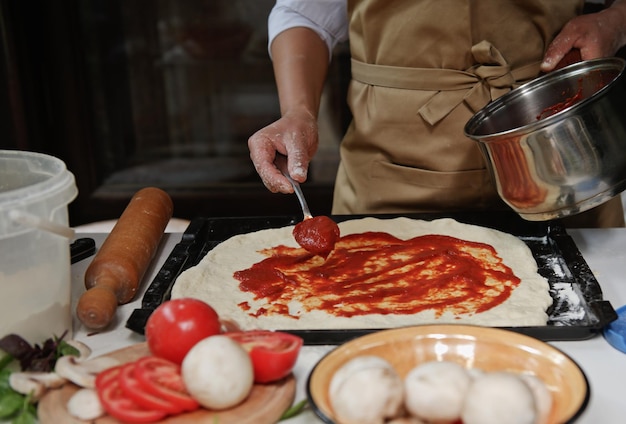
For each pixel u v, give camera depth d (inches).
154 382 34.9
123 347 43.2
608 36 57.8
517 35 60.3
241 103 110.1
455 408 30.9
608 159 46.1
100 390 35.0
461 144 62.1
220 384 34.1
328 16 68.7
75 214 111.3
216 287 49.6
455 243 55.2
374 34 62.6
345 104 106.5
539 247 54.9
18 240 39.6
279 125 60.0
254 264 53.2
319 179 109.7
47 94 106.6
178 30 106.7
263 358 36.1
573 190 46.7
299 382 38.9
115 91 108.3
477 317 44.1
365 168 66.4
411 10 60.2
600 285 49.4
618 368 39.7
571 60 57.6
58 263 42.0
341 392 31.5
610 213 67.1
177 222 80.4
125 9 105.3
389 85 62.7
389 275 50.8
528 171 47.2
